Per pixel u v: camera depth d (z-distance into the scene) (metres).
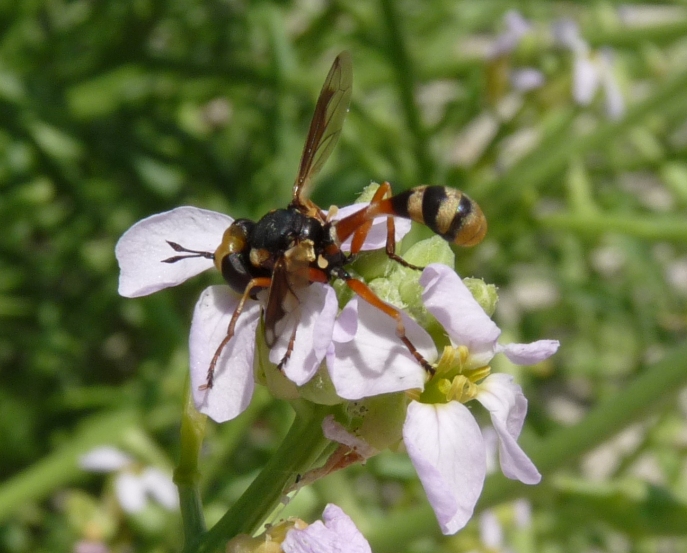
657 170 0.13
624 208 0.13
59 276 0.13
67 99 0.12
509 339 0.10
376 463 0.10
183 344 0.11
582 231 0.11
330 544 0.05
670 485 0.11
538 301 0.17
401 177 0.11
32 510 0.12
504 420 0.05
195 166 0.12
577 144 0.11
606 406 0.08
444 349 0.05
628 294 0.13
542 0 0.14
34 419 0.12
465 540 0.10
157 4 0.13
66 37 0.13
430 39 0.14
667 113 0.12
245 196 0.12
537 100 0.11
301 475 0.05
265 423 0.12
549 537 0.10
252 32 0.14
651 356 0.14
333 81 0.06
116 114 0.13
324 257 0.05
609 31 0.12
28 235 0.13
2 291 0.12
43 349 0.12
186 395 0.06
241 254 0.05
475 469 0.05
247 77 0.12
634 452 0.11
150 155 0.12
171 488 0.10
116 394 0.11
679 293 0.14
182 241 0.05
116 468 0.10
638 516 0.08
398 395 0.05
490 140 0.11
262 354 0.05
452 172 0.11
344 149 0.12
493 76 0.11
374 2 0.11
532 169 0.11
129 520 0.10
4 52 0.13
